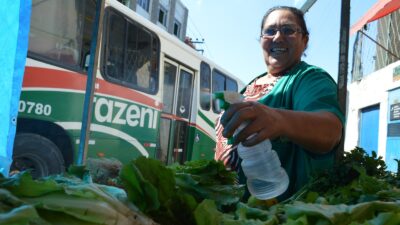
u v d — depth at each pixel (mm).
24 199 913
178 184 1310
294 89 2127
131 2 18375
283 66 2381
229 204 1260
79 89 5684
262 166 1485
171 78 8547
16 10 2969
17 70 2928
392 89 10992
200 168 1477
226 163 2268
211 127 10406
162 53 7875
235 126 1282
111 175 3195
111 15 6344
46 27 5281
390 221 1100
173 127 8641
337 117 1702
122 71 6637
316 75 2008
